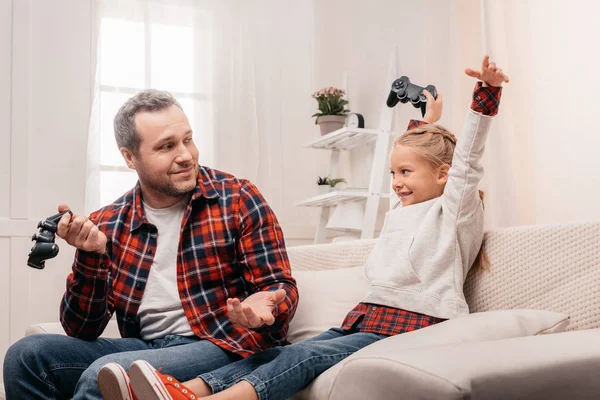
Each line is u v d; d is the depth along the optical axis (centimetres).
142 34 314
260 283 147
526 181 221
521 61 222
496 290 153
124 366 124
